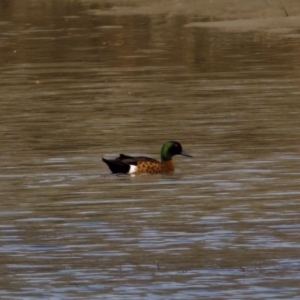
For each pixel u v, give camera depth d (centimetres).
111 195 2427
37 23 7144
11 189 2503
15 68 5041
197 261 1930
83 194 2439
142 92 4122
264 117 3434
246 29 6150
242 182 2520
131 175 2638
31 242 2067
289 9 6544
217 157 2822
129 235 2098
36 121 3491
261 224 2153
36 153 2936
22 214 2275
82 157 2869
